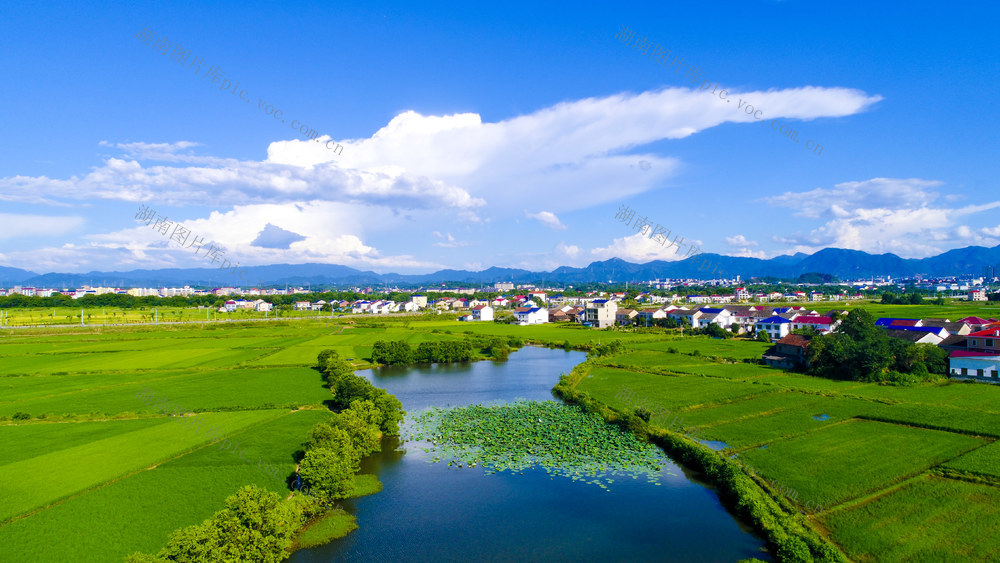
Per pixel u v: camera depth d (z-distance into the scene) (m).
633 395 83.12
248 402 80.00
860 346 91.94
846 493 45.94
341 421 59.19
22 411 74.06
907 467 51.03
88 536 38.97
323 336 169.00
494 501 48.59
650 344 142.00
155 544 38.09
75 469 51.69
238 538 35.53
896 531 39.34
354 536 42.28
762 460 53.94
